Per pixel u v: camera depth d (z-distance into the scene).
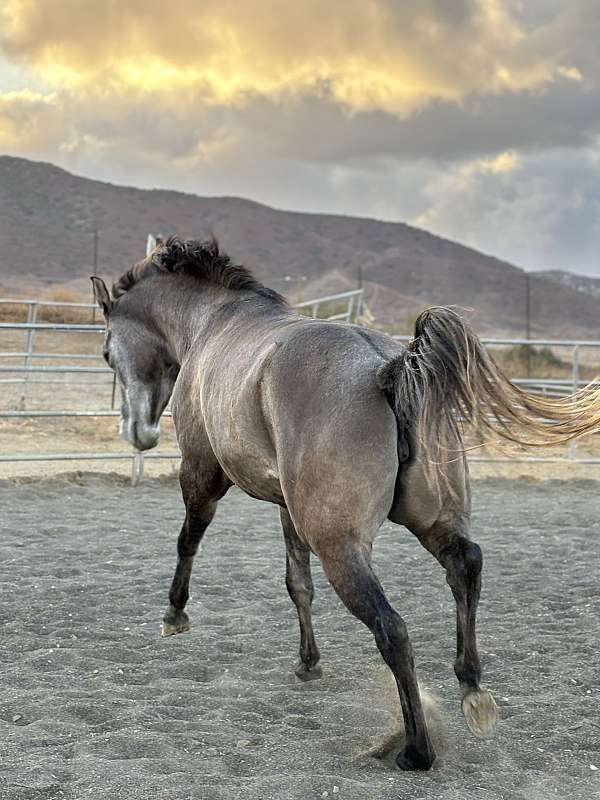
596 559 7.41
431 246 146.00
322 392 3.48
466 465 3.62
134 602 6.04
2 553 7.32
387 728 3.91
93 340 24.88
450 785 3.32
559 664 4.85
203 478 4.65
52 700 4.16
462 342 3.33
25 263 106.25
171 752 3.58
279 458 3.59
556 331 105.38
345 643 5.25
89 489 10.30
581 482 11.41
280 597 6.30
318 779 3.30
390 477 3.39
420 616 5.79
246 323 4.40
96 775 3.32
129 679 4.62
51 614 5.74
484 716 3.46
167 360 5.37
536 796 3.28
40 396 17.20
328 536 3.36
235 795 3.20
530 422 3.37
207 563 7.18
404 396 3.35
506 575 6.94
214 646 5.18
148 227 133.00
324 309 28.91
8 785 3.24
